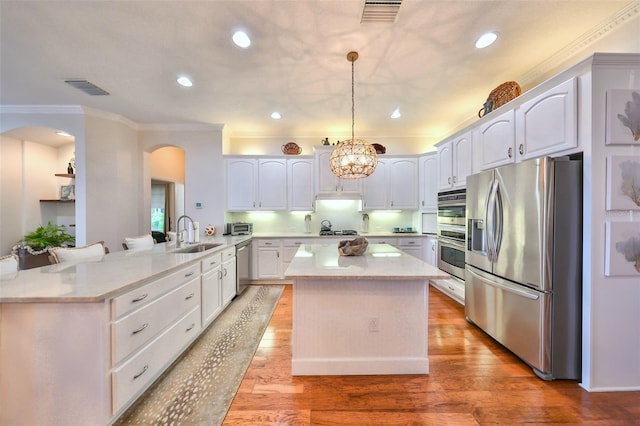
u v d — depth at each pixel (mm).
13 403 1418
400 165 4797
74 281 1614
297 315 2018
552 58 2498
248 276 4359
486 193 2535
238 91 3211
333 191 4734
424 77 2859
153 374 1832
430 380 1946
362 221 5102
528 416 1604
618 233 1797
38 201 4363
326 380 1950
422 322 2037
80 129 3750
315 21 2023
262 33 2158
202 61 2562
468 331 2729
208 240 3883
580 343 1893
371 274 1847
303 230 5113
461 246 3402
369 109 3781
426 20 2016
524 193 2074
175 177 6516
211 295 2838
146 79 2916
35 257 3527
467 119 4078
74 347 1412
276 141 5043
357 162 2516
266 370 2068
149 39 2236
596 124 1787
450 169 3672
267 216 5105
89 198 3816
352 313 2025
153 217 6660
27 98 3426
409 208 4789
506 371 2051
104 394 1419
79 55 2467
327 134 4984
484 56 2480
